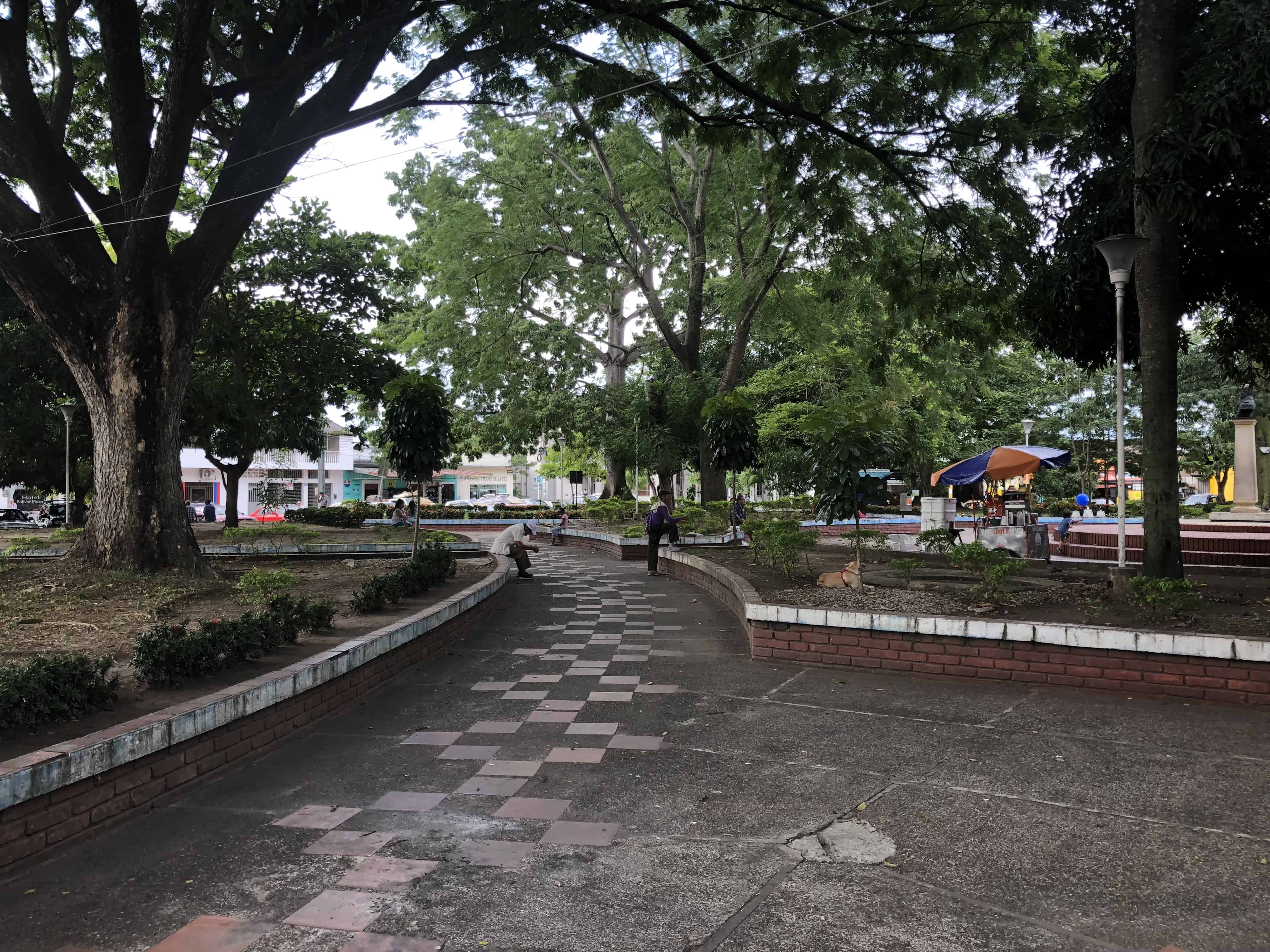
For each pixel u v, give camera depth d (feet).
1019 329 44.14
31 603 27.63
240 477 79.05
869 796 13.89
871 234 55.06
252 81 30.83
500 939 9.57
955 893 10.44
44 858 11.77
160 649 16.78
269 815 13.55
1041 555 47.32
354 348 74.90
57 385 68.49
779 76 39.06
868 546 54.08
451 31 37.24
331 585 36.27
